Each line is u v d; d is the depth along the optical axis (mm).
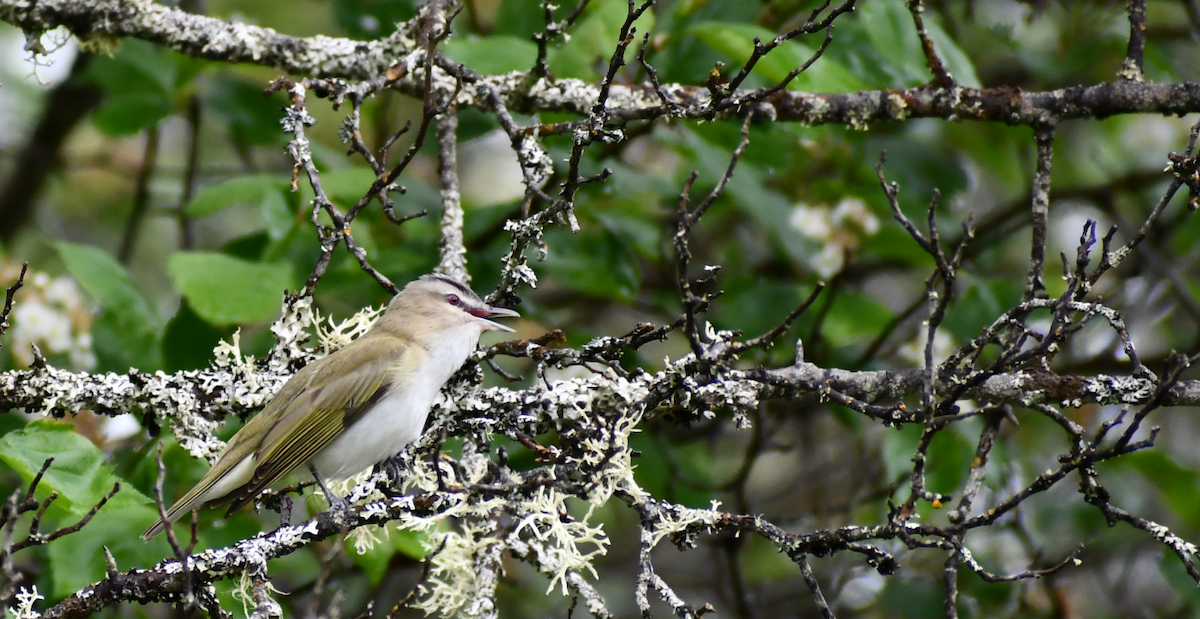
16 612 7102
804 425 14852
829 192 13266
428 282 9305
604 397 8484
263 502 9070
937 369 8141
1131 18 10250
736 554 12820
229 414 8805
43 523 10477
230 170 15523
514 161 16953
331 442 8805
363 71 10258
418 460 8641
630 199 14156
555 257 11844
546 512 7555
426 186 12320
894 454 10750
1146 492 14727
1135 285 14727
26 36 9828
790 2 12430
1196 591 11922
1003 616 12586
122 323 10648
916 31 10469
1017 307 7648
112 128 12508
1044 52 13453
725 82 11375
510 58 10188
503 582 13023
